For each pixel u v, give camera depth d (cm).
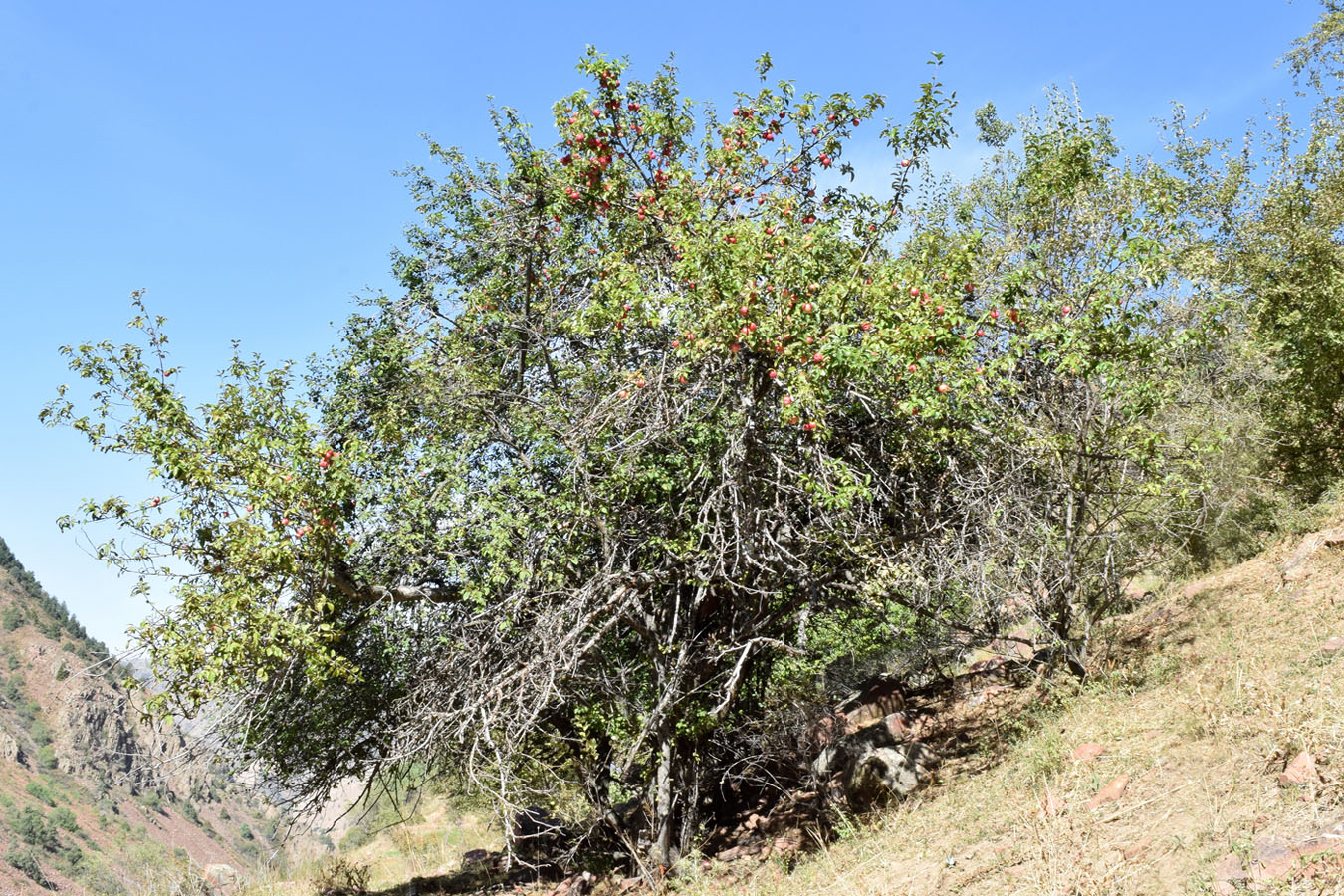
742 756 1145
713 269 769
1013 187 1084
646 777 1076
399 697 1076
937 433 824
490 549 893
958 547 834
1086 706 837
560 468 1012
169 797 9719
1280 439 1348
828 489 763
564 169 970
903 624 1011
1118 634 1053
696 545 909
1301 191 1368
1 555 14888
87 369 930
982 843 632
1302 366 1297
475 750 858
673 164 942
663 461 959
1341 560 934
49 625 13475
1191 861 457
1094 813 571
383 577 1030
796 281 766
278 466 945
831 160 958
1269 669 694
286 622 901
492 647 962
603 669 1012
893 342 736
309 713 1089
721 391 834
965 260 832
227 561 909
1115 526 937
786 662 1177
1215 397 1283
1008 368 824
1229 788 527
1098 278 816
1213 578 1155
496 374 1088
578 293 1049
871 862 706
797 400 723
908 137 907
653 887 931
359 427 1167
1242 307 1306
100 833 8538
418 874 1375
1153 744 657
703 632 1071
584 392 951
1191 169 1505
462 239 1262
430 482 1044
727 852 1002
